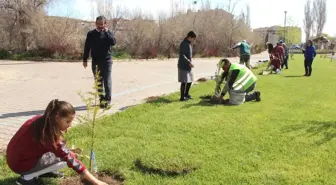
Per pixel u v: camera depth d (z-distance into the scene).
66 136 5.59
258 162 4.86
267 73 17.91
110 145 5.35
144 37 33.69
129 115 7.27
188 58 9.02
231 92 8.84
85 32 30.06
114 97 9.95
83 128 6.01
